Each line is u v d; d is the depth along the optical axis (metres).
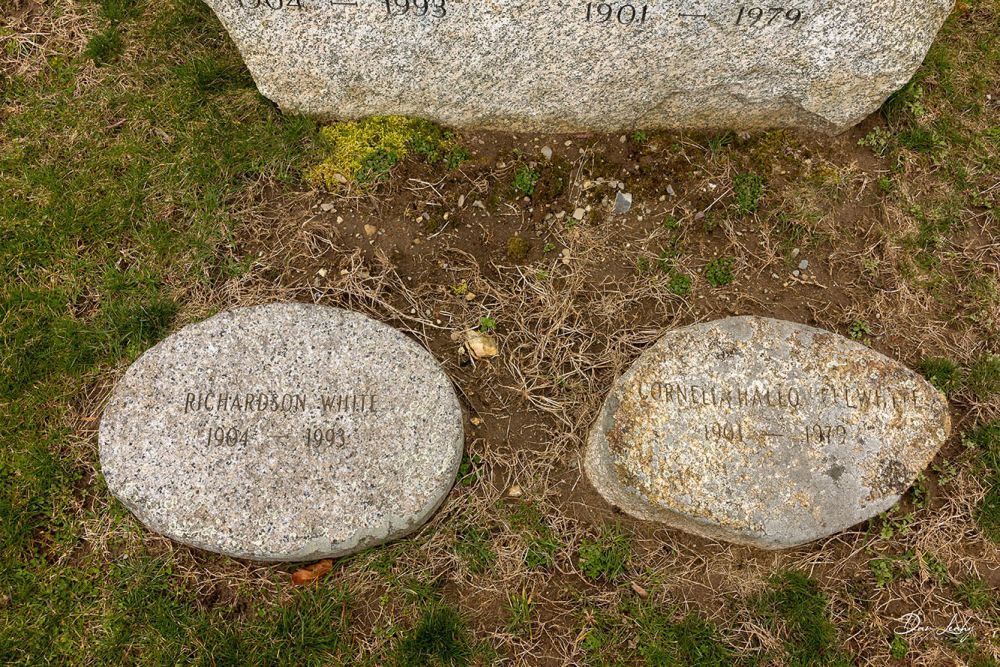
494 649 1.23
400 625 1.24
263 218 1.41
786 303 1.38
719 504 1.18
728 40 1.31
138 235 1.40
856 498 1.19
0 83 1.49
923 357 1.37
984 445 1.32
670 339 1.25
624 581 1.26
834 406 1.22
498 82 1.38
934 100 1.50
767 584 1.26
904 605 1.26
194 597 1.24
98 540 1.26
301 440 1.21
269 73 1.38
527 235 1.41
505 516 1.28
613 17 1.28
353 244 1.40
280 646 1.21
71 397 1.33
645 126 1.46
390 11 1.27
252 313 1.27
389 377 1.24
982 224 1.44
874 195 1.44
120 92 1.48
